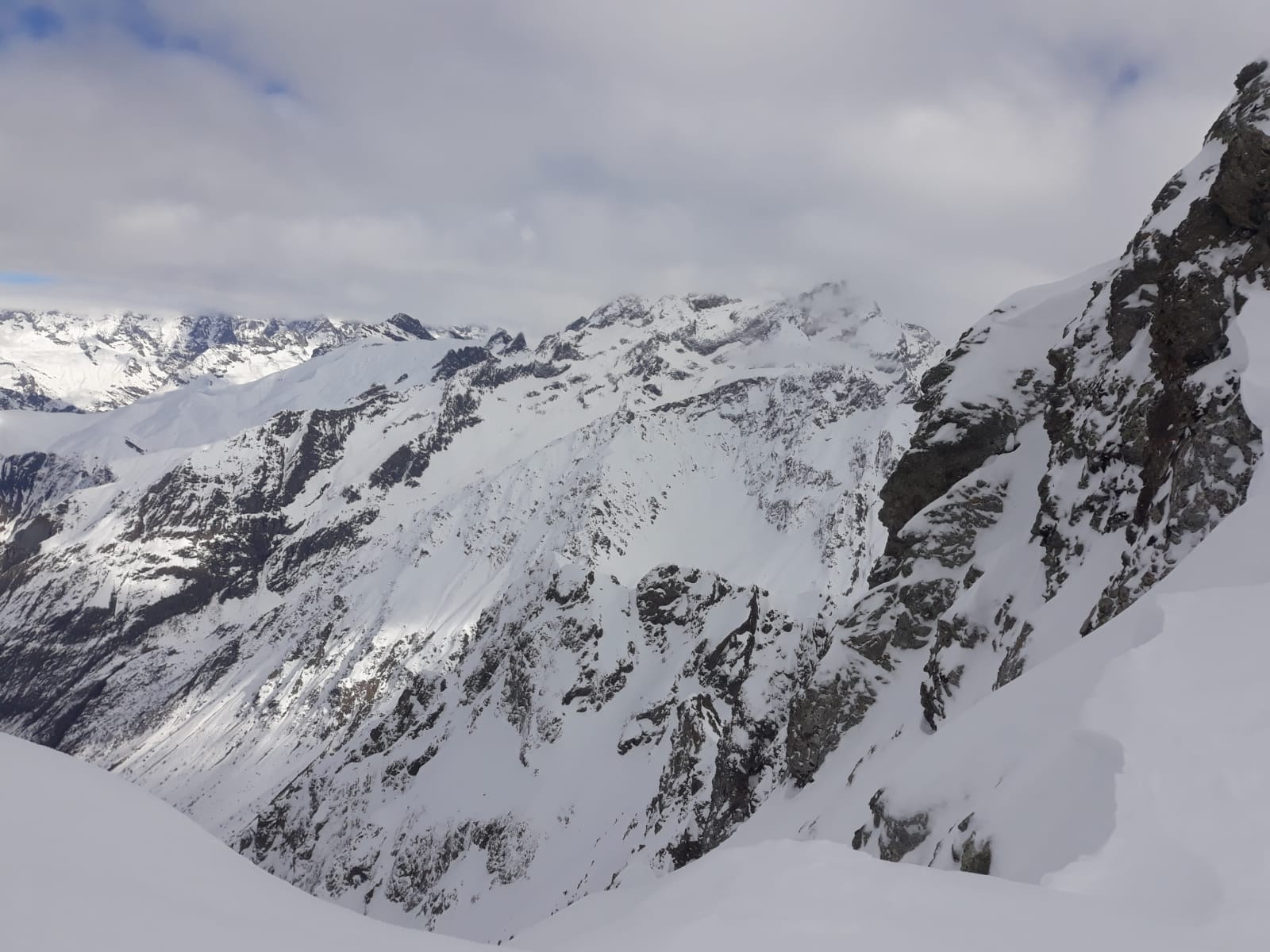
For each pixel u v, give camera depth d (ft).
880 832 87.66
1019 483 189.37
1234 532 82.07
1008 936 36.76
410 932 39.70
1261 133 122.01
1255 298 117.91
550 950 46.19
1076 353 170.91
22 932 26.40
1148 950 34.60
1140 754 50.52
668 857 333.21
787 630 407.64
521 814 576.20
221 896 35.09
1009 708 81.10
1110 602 112.68
